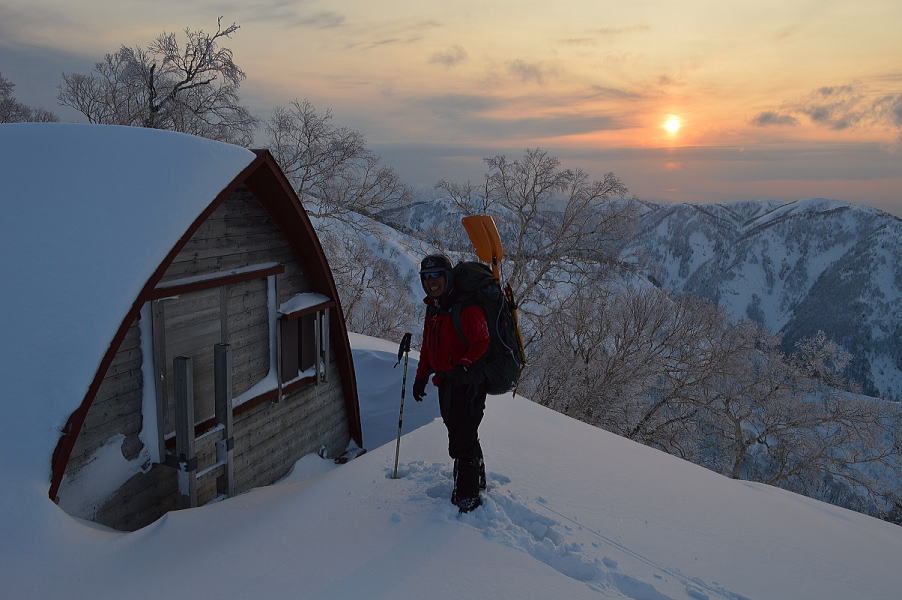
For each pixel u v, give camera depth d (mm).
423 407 11766
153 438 5668
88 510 5004
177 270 6059
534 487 4156
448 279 3381
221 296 6750
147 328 5629
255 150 6629
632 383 23047
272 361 7863
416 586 2820
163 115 23938
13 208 5184
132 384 5480
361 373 13477
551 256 25469
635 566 3211
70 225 5137
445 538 3260
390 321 27922
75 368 4426
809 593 3246
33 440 4137
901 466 25188
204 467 6637
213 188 5789
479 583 2865
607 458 5145
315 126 24281
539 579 2941
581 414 23516
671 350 25266
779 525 4258
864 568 3713
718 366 24922
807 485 26562
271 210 7496
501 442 5148
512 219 26250
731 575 3311
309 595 2771
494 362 3326
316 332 8703
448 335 3420
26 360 4406
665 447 26047
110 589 3059
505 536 3324
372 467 4375
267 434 7957
